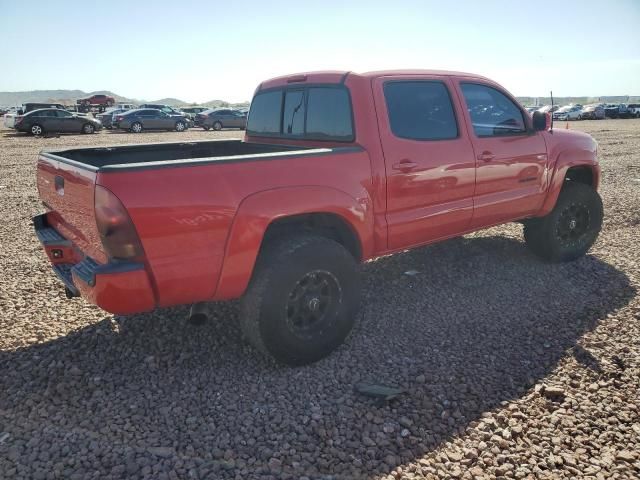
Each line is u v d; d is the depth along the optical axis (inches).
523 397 124.8
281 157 130.6
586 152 218.7
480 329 160.4
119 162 178.1
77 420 115.6
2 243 255.4
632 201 337.4
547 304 177.9
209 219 118.3
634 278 200.5
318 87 165.8
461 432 112.3
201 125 1289.4
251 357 144.1
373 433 111.9
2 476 98.1
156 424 114.5
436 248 241.4
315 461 103.3
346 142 156.3
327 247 136.0
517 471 100.6
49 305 177.8
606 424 114.3
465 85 180.9
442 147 167.0
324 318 139.7
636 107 2052.2
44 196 157.3
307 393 126.9
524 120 199.8
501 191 189.0
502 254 231.9
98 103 2148.1
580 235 222.4
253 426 114.2
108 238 110.7
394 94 159.5
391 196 154.8
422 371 136.9
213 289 123.3
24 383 130.0
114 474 99.0
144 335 155.6
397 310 174.9
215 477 98.4
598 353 144.3
